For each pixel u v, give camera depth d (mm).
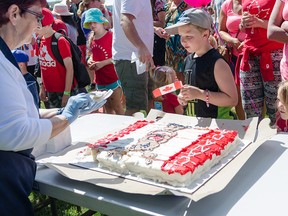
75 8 5910
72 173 1390
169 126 1788
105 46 3807
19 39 1332
